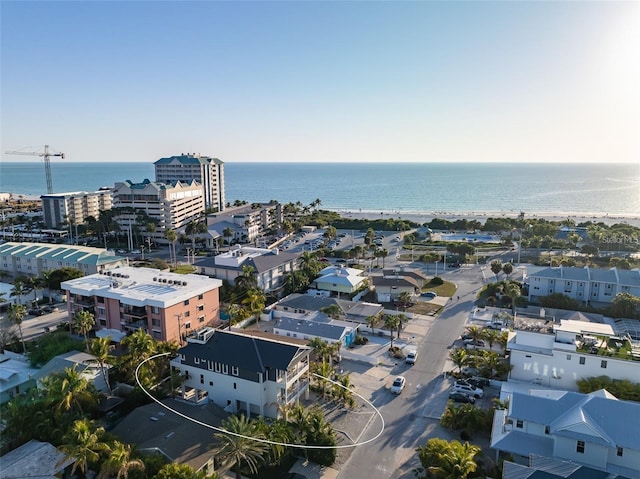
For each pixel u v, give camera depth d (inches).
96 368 2618.1
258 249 5393.7
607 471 1713.8
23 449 1972.2
